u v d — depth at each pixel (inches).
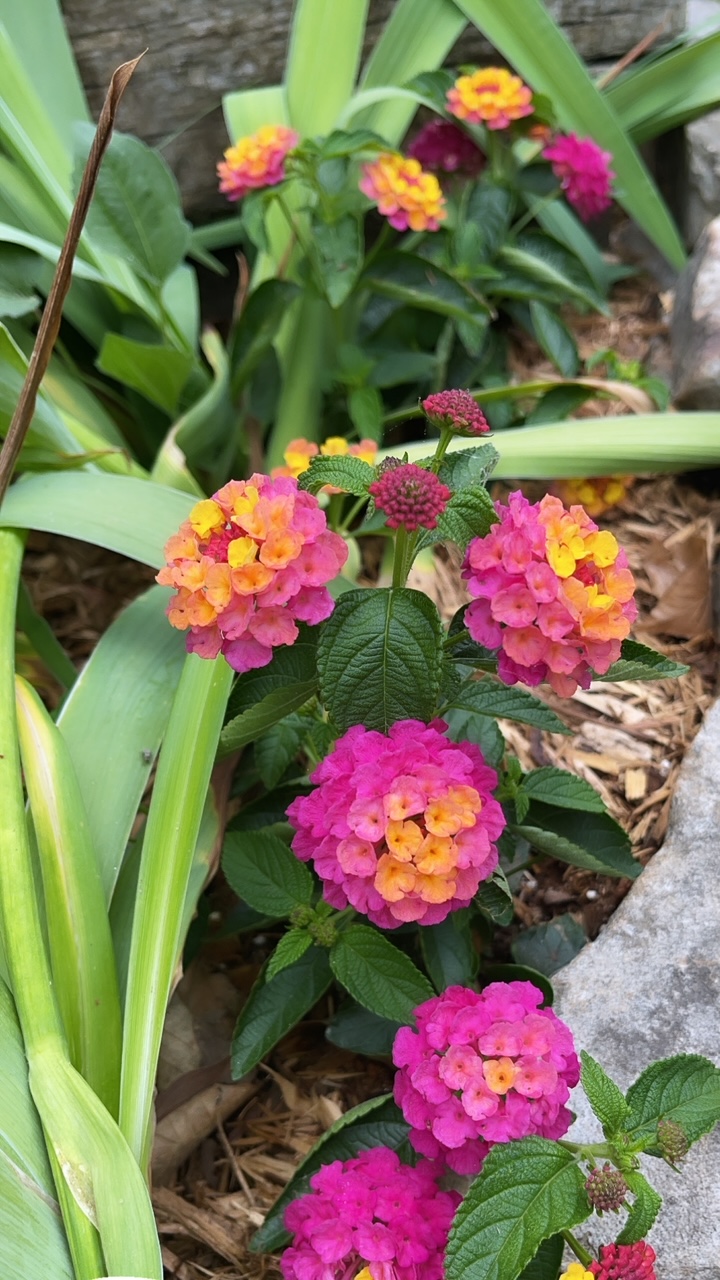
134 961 13.4
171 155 22.0
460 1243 11.7
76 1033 13.4
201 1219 14.4
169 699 15.2
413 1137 12.7
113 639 15.7
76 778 14.5
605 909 15.7
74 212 13.7
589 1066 12.2
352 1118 13.5
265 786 15.5
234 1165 14.7
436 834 12.3
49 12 19.5
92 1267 11.9
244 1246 14.2
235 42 20.9
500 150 19.4
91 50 20.5
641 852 16.0
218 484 19.6
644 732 17.1
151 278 17.7
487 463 13.3
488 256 19.2
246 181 17.6
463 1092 12.1
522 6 20.1
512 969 14.4
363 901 12.6
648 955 14.2
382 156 18.1
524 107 18.3
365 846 12.4
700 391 18.9
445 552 18.6
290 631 12.7
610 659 12.4
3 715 14.5
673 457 17.6
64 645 19.2
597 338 21.6
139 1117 12.8
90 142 17.2
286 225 19.9
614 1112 12.1
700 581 18.0
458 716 15.0
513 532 12.3
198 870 14.4
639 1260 11.8
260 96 19.7
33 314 19.8
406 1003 13.4
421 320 19.8
